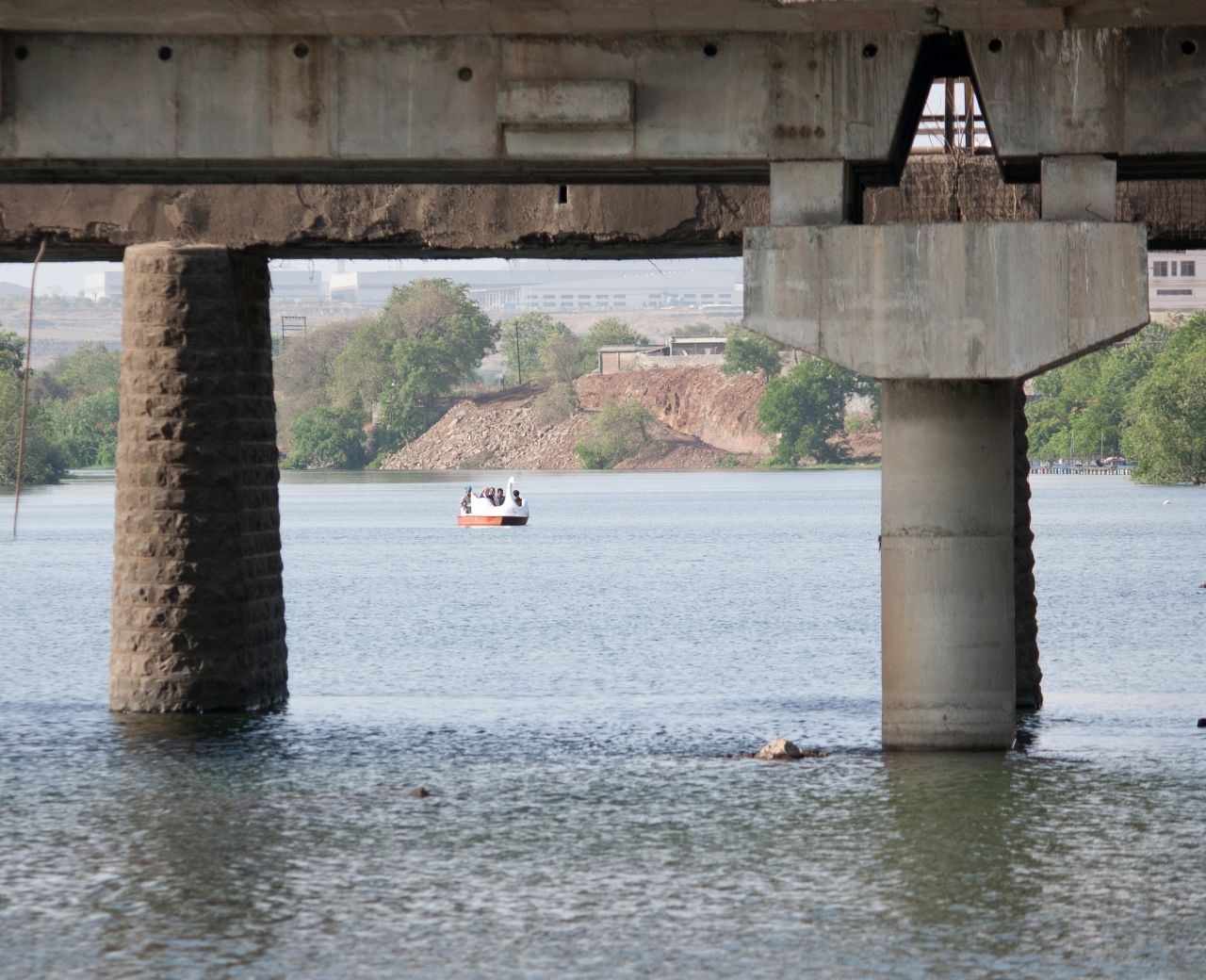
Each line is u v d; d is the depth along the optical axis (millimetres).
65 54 74125
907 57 72625
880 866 64062
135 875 63500
